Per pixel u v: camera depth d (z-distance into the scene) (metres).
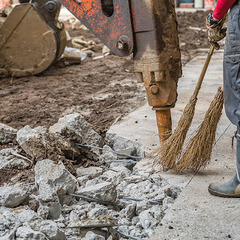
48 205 3.16
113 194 3.36
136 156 4.41
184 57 9.50
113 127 4.99
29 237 2.76
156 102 3.79
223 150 4.18
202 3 19.64
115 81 7.73
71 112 5.88
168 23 3.64
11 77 8.07
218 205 3.14
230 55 2.99
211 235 2.76
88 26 3.87
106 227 3.03
